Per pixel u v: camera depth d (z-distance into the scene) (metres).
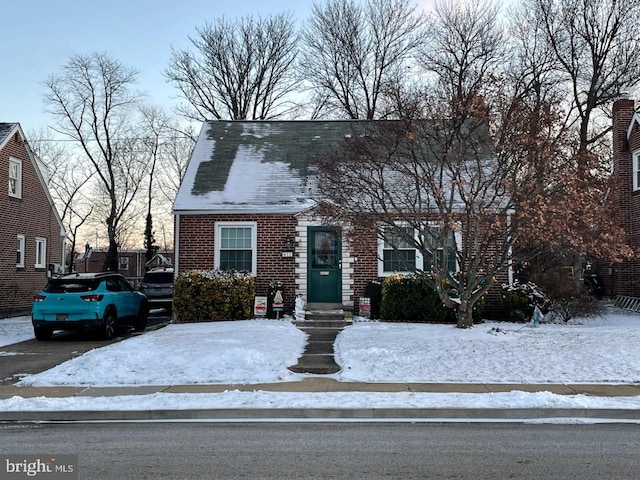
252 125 23.62
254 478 5.90
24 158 27.22
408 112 13.81
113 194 42.66
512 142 12.90
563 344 12.89
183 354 12.39
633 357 11.92
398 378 10.79
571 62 32.81
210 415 8.72
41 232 28.80
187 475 6.00
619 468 6.21
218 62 44.47
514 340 13.24
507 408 8.69
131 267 67.31
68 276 16.14
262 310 18.62
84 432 7.89
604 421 8.43
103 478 5.91
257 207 19.30
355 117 41.78
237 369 11.38
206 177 20.62
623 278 25.22
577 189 13.00
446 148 13.35
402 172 14.08
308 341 14.57
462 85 16.44
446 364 11.55
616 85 31.52
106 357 12.05
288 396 9.46
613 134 26.31
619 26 31.53
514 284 18.84
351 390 9.93
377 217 14.47
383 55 41.72
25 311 26.73
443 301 14.93
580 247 13.74
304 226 19.38
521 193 12.74
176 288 18.62
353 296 19.14
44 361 12.97
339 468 6.23
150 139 46.72
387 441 7.35
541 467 6.25
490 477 5.92
